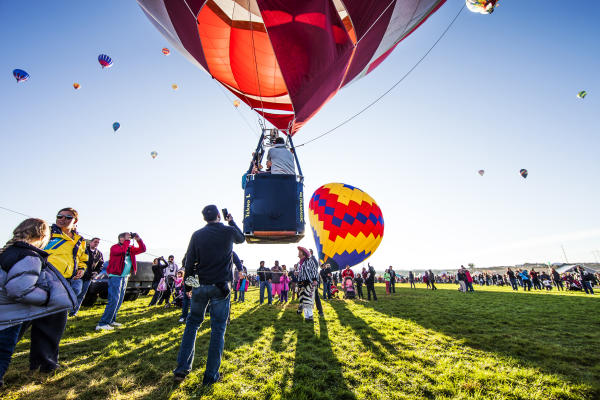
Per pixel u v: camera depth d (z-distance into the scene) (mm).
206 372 2543
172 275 8688
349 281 11312
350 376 2814
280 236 3785
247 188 3869
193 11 5277
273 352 3559
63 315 2645
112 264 4949
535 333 4723
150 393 2361
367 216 12203
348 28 5812
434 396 2418
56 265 3322
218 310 2654
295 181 3936
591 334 4660
